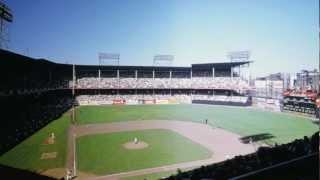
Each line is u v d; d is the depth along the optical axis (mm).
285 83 99188
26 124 48156
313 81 72312
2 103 52094
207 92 97562
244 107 83188
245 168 13914
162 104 90875
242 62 89000
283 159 14266
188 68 97812
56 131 46688
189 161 30500
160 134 45062
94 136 43219
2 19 44906
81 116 63594
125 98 92875
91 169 27875
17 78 59156
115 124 53906
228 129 49438
